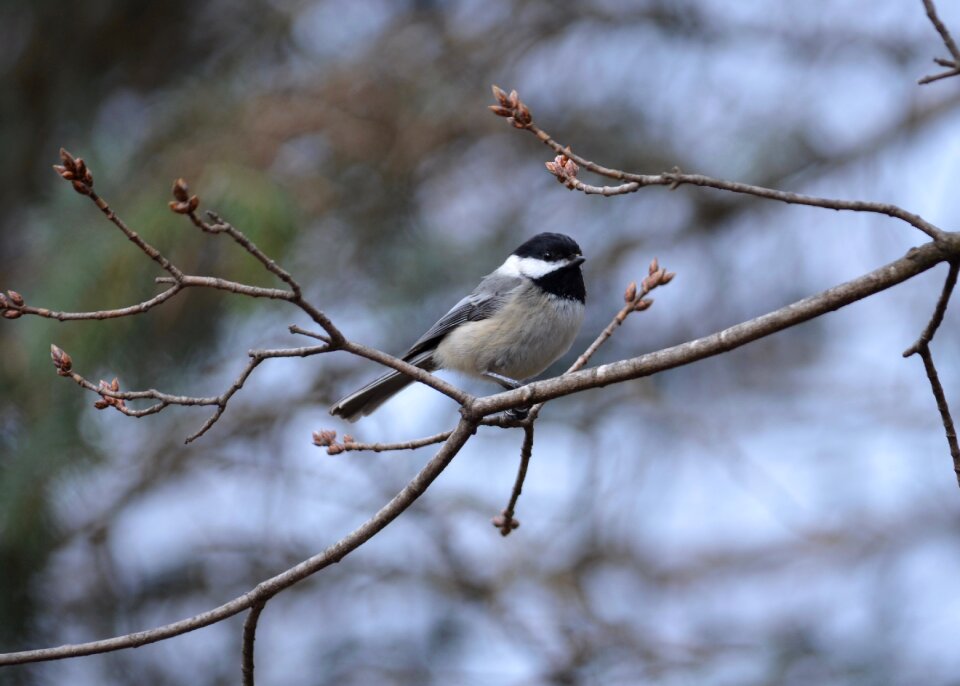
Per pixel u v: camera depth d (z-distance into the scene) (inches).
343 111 424.8
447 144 445.1
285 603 478.9
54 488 378.0
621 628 473.4
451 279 437.1
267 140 408.2
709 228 514.0
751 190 213.5
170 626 230.5
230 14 474.9
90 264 378.3
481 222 479.5
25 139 450.6
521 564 496.1
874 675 392.5
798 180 518.9
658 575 564.7
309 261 423.2
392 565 489.4
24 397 383.6
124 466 474.3
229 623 468.8
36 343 374.3
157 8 462.0
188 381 403.5
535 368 359.9
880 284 214.5
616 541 518.9
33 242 419.5
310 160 419.5
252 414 491.5
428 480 235.6
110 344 378.0
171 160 398.3
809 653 408.2
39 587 386.9
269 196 386.9
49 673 389.7
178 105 419.5
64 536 403.5
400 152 430.6
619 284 495.5
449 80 456.4
